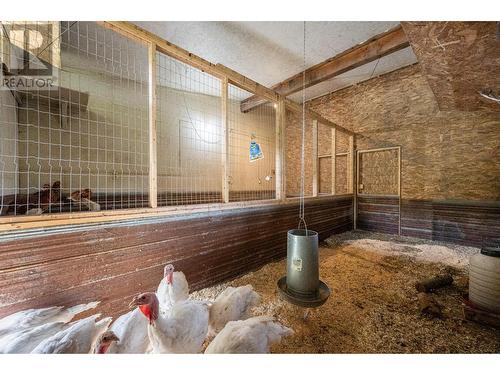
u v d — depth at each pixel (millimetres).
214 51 4207
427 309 2225
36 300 1568
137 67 4250
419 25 1844
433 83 2900
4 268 1450
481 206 4113
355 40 3918
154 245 2225
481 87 2812
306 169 6996
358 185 5836
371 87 5531
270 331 1440
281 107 3666
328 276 3088
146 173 4621
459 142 4328
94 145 4059
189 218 2514
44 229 1604
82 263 1780
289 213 3939
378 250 4156
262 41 3920
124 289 2018
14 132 2854
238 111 6359
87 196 2781
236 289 1944
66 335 1208
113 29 1979
